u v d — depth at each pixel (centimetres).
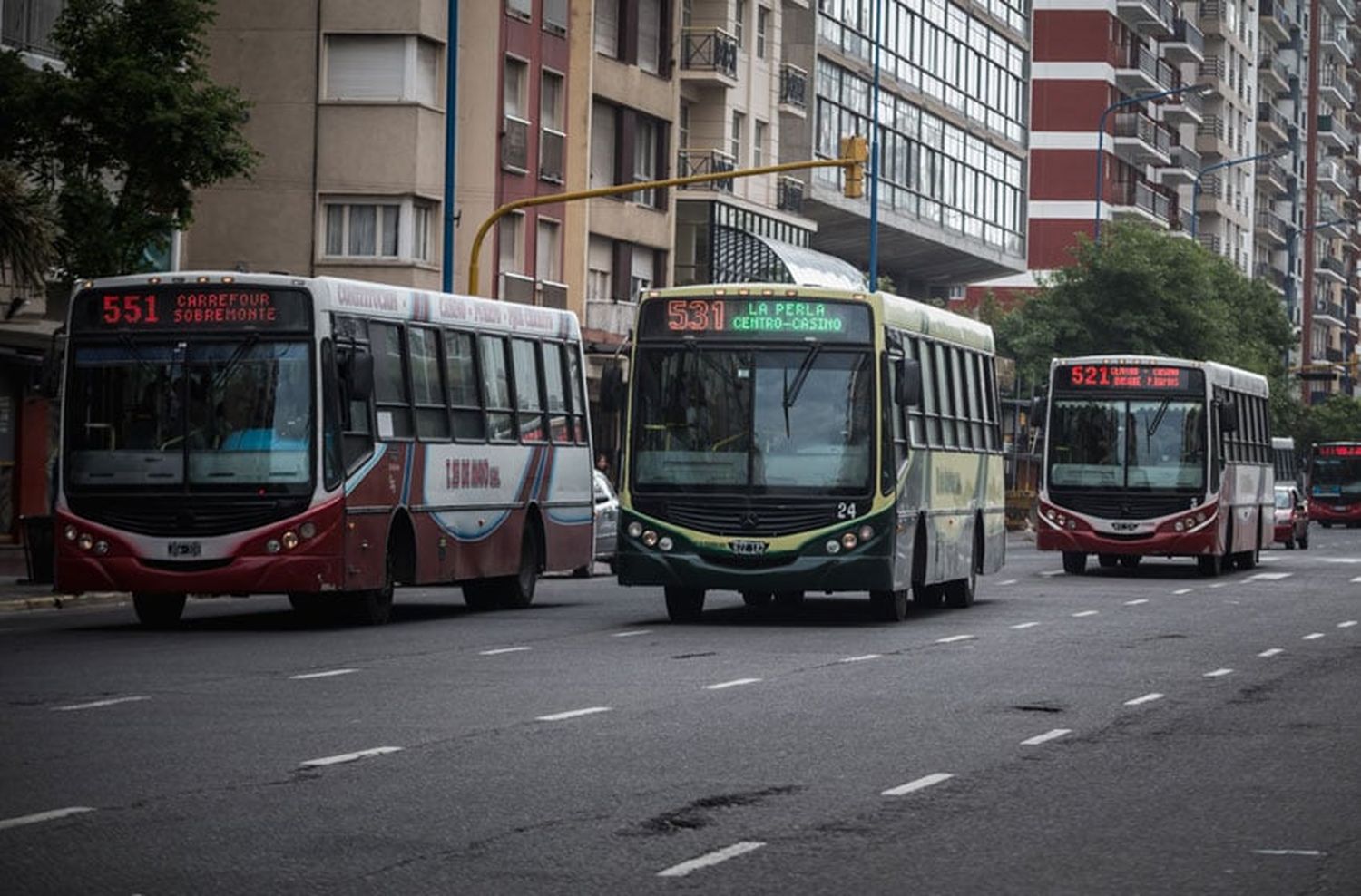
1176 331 8431
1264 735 1716
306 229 5575
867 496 2834
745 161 7281
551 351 3416
